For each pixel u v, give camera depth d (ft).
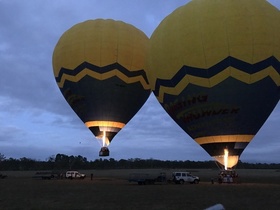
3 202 74.59
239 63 101.50
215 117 105.91
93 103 138.21
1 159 483.51
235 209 63.00
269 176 218.79
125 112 142.92
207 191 96.22
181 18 108.47
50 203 72.38
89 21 143.43
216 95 103.65
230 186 116.16
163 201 74.18
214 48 101.86
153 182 133.08
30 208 65.72
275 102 108.78
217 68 102.01
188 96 107.55
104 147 141.38
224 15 103.24
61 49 142.00
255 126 107.86
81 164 490.49
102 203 71.67
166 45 109.60
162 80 112.47
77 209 64.18
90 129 143.02
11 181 161.99
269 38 102.89
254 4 105.91
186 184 130.72
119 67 137.80
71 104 144.97
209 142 109.60
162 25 114.52
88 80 136.36
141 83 142.61
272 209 63.16
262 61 102.37
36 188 112.16
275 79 104.99
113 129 142.00
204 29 103.14
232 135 106.93
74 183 141.79
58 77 144.66
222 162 109.09
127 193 91.91
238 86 102.42
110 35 138.41
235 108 104.01
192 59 104.22
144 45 144.25
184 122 112.98
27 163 488.85
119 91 138.72
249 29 101.96
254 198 78.69
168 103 114.21
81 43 137.49
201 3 108.17
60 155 490.49
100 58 136.46
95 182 149.79
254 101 104.12
